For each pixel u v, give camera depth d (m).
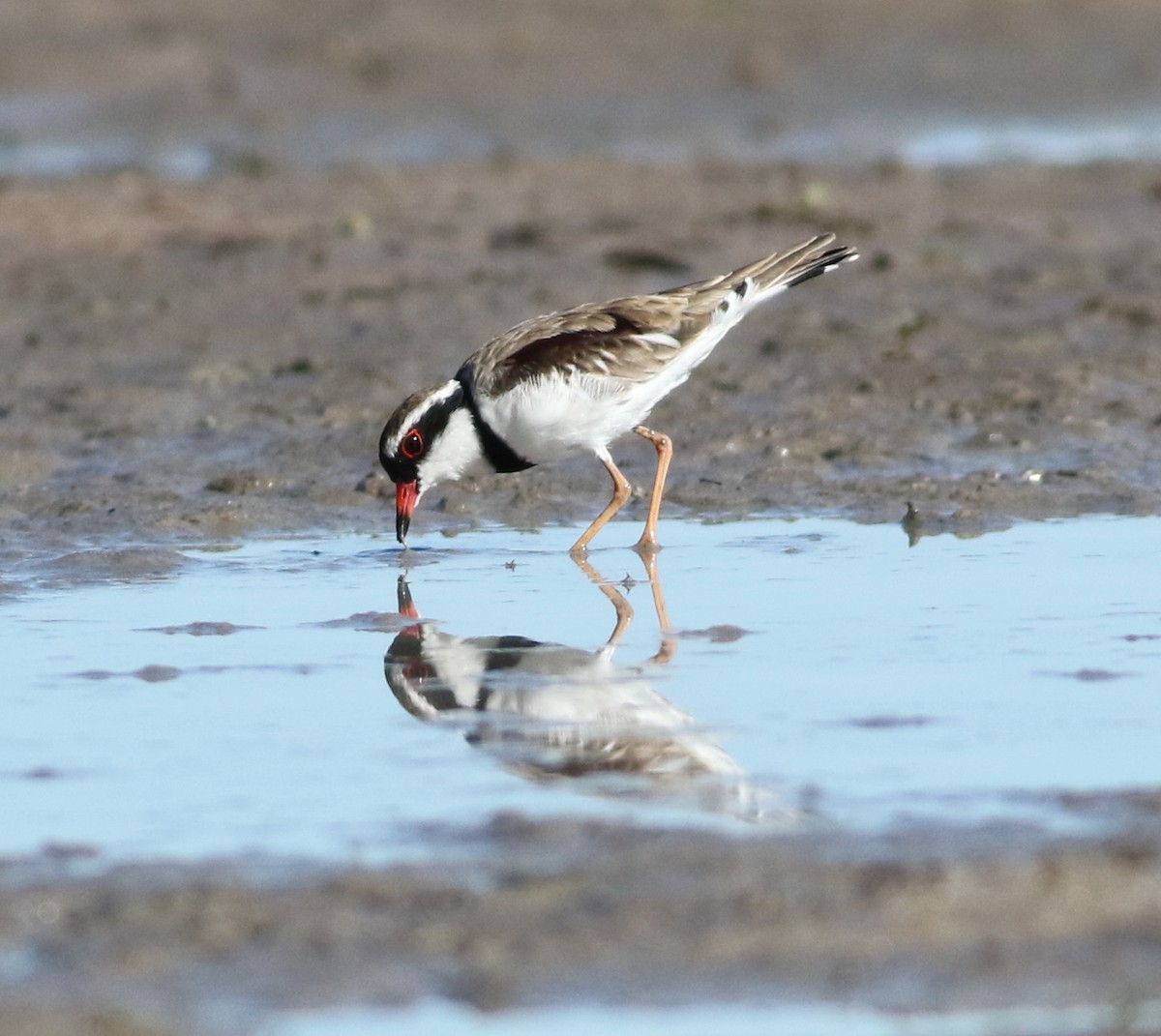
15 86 31.97
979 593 12.30
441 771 9.13
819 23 35.97
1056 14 36.38
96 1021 6.61
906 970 6.90
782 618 11.83
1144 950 7.01
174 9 35.53
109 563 13.42
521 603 12.37
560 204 25.48
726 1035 6.51
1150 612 11.78
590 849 8.02
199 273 22.08
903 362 18.20
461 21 35.34
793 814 8.40
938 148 29.23
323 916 7.41
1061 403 16.80
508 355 13.54
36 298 21.14
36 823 8.48
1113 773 8.88
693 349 13.84
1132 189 25.88
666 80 32.88
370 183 26.84
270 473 15.51
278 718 10.04
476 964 7.01
